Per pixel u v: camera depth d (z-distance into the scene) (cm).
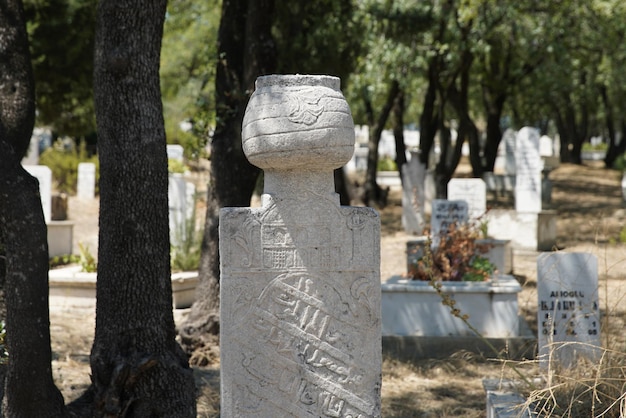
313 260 501
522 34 2108
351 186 2691
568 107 3950
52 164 2656
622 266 1600
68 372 934
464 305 1067
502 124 4809
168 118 3231
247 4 1085
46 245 604
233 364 497
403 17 1856
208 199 1075
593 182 3281
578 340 819
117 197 640
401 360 1048
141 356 638
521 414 594
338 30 1357
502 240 1556
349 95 2155
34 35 1341
